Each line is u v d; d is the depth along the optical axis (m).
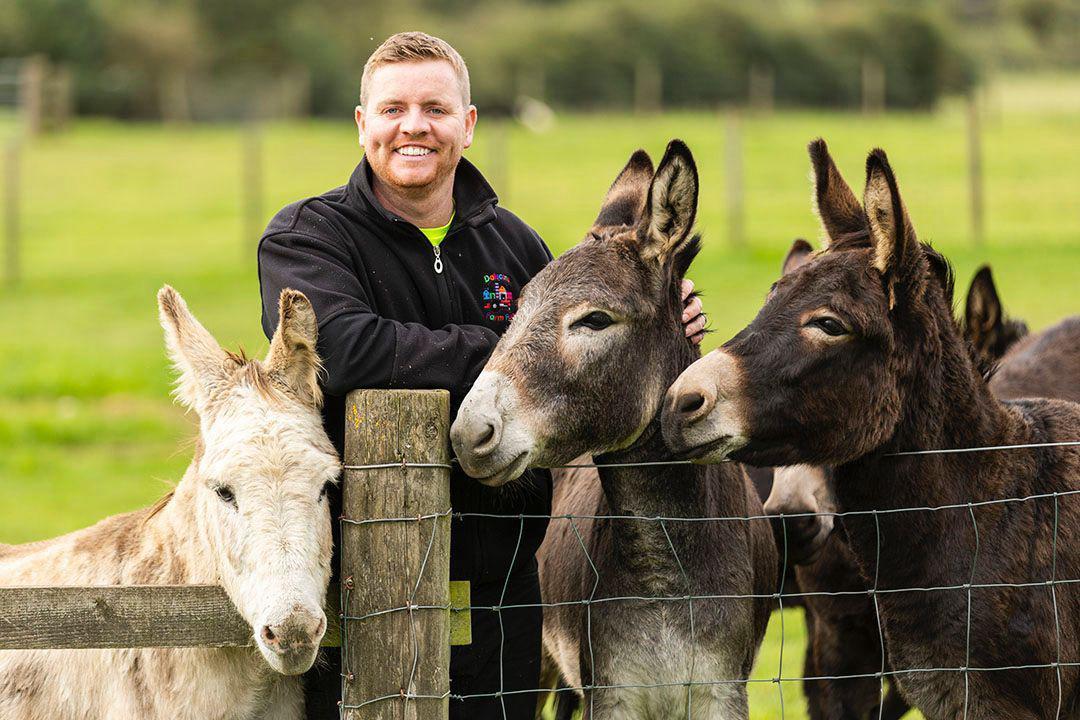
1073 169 26.20
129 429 12.30
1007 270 17.33
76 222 23.92
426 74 4.09
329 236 4.00
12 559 4.54
